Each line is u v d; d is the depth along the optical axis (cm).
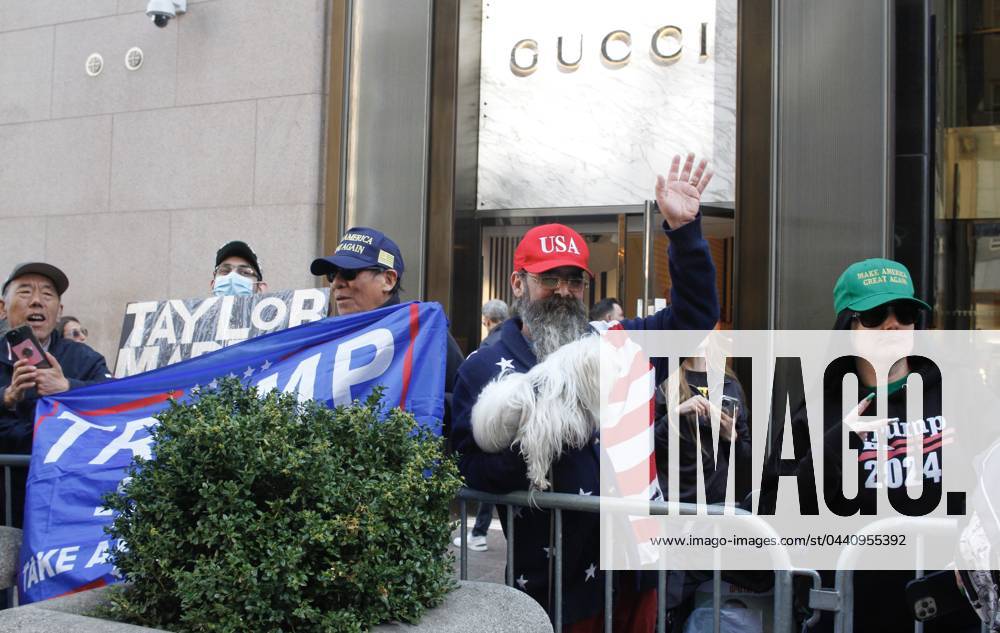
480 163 842
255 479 233
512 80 836
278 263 834
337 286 407
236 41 860
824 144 698
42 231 927
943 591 270
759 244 716
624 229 798
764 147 718
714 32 780
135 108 897
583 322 329
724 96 774
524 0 836
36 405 378
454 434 331
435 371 339
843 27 695
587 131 814
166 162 881
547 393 297
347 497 237
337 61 821
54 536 335
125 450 353
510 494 314
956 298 709
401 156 804
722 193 770
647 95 798
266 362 355
